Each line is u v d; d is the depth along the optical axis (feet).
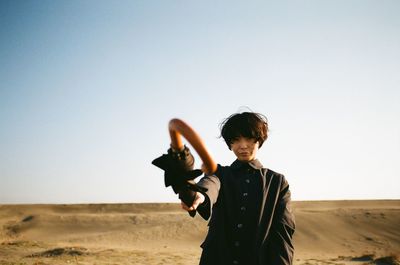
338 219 228.43
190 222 247.09
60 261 96.22
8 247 130.52
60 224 287.69
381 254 161.58
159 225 263.70
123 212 384.47
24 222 294.25
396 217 233.76
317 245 187.62
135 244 204.64
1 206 363.35
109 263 95.30
